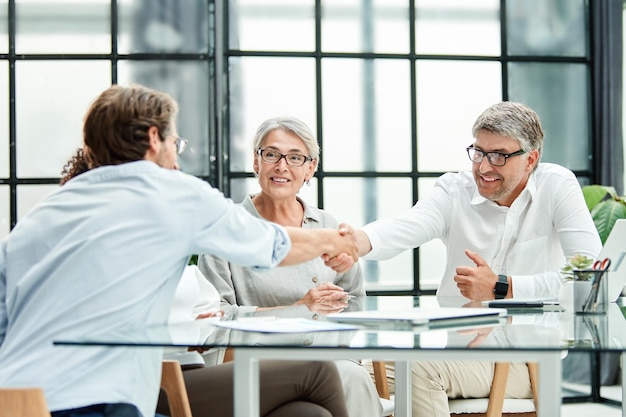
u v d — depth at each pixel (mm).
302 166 3381
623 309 2777
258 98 5742
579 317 2465
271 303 3312
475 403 3135
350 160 5797
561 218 3461
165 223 2061
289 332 1984
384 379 3256
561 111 5984
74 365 1922
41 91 5523
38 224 2057
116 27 5562
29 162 5516
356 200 5797
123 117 2154
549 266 3561
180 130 5633
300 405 2436
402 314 2318
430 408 3092
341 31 5793
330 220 3498
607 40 5918
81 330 1963
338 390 2494
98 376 1928
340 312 2541
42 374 1912
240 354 1803
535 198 3514
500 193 3443
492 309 2486
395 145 5828
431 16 5852
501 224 3561
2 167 5500
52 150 5527
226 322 2168
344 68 5789
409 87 5832
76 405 1890
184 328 2090
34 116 5520
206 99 5648
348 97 5793
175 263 2102
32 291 2020
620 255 2967
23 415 1694
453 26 5871
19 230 2078
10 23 5496
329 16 5777
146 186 2080
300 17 5766
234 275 3305
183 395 2199
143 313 2049
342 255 2742
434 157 5859
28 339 1965
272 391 2420
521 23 5930
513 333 2004
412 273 5809
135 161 2160
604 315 2545
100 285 1993
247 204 3449
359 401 2930
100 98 2191
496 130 3373
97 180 2102
